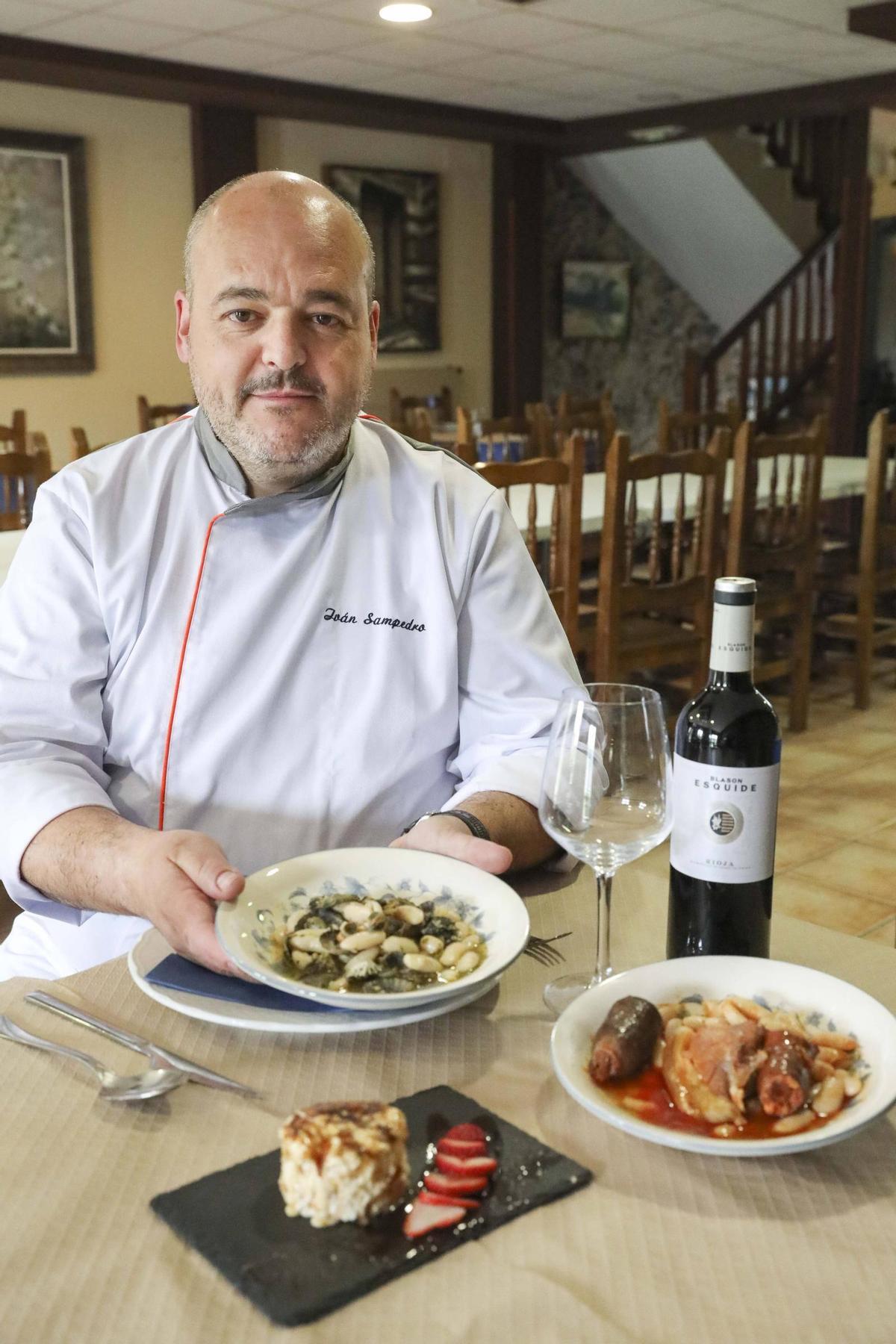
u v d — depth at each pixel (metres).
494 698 1.30
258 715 1.23
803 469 3.94
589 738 0.85
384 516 1.28
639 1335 0.57
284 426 1.18
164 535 1.25
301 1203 0.64
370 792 1.25
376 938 0.88
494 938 0.90
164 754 1.24
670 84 6.30
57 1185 0.68
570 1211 0.66
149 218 6.38
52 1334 0.57
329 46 5.37
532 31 5.17
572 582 3.12
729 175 7.97
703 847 0.87
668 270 9.38
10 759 1.17
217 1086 0.77
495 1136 0.72
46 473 3.21
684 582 3.50
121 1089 0.76
